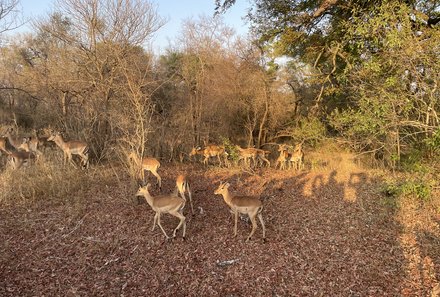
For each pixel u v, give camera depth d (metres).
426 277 6.45
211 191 12.02
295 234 8.49
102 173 12.94
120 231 8.57
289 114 21.22
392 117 8.77
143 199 10.54
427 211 9.51
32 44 22.06
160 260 7.36
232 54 19.17
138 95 11.12
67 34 16.20
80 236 8.32
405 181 9.84
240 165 16.58
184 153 17.41
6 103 24.31
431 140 8.09
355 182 12.97
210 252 7.67
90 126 15.56
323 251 7.60
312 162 15.66
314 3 14.23
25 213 9.54
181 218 8.20
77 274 6.86
